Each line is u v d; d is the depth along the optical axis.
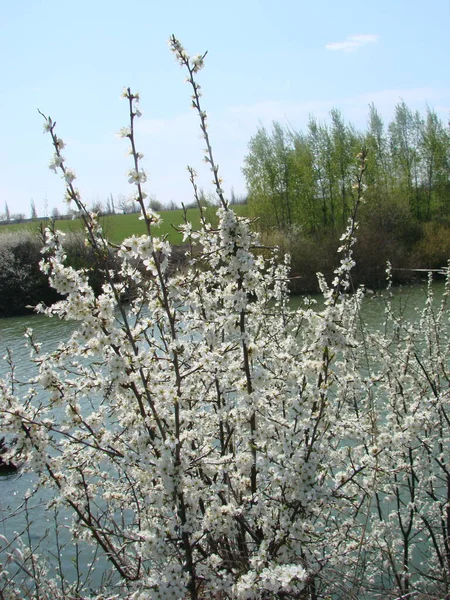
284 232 36.19
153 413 4.71
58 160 4.45
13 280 35.12
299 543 4.87
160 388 4.64
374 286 29.31
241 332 4.82
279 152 46.28
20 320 31.83
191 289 6.86
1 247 35.50
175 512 4.65
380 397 8.77
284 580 3.69
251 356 4.93
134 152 4.52
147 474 4.80
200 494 4.75
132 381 4.70
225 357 5.04
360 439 6.22
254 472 5.19
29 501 10.26
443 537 7.02
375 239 31.72
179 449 4.54
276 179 46.69
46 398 11.43
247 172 47.12
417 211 46.91
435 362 8.01
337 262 30.22
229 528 4.75
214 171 4.86
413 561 7.54
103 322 4.66
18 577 7.20
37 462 4.99
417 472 7.12
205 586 4.83
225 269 4.72
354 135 47.84
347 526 5.94
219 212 4.69
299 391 5.57
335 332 4.81
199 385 6.46
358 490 5.54
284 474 4.68
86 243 4.70
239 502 5.35
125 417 5.36
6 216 60.25
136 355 4.68
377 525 6.63
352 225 5.24
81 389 5.08
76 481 5.61
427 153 47.41
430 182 47.72
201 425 6.36
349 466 5.76
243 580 4.11
